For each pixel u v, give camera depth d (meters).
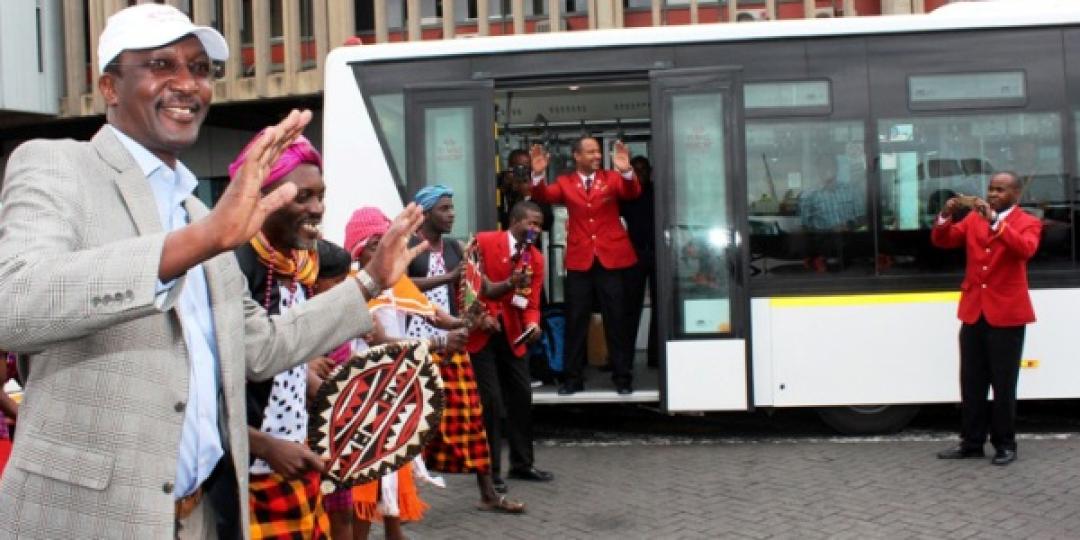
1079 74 7.88
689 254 7.96
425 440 3.05
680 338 7.93
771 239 7.93
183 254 1.95
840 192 7.92
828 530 5.55
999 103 7.89
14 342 1.92
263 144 2.00
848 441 7.89
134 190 2.22
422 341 3.09
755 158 7.98
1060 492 6.17
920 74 7.93
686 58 8.02
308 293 3.50
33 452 2.11
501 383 6.77
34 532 2.09
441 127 8.12
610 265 8.23
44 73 14.80
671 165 7.98
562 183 8.40
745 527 5.65
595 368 9.57
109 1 14.43
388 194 8.12
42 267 1.91
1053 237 7.82
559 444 8.09
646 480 6.78
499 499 6.07
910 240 7.88
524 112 9.94
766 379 7.91
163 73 2.29
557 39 8.06
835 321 7.86
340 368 3.01
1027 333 7.82
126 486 2.09
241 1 14.06
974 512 5.80
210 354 2.38
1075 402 9.34
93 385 2.10
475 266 5.43
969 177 7.88
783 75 7.97
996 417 6.87
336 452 3.00
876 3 13.25
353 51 8.22
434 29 15.04
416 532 5.73
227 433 2.38
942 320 7.81
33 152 2.14
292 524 3.27
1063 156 7.85
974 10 7.98
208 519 2.47
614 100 9.79
